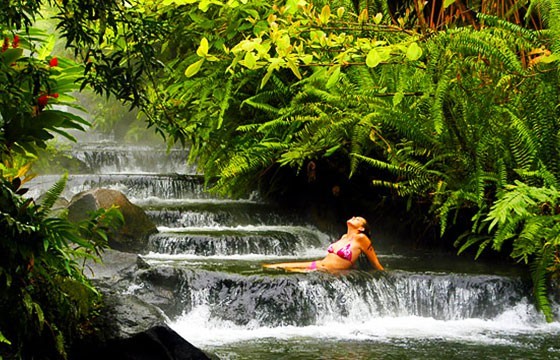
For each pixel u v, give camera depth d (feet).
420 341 17.30
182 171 44.91
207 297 19.75
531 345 16.94
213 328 19.06
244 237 27.14
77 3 8.57
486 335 18.15
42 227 9.04
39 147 9.46
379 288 20.66
